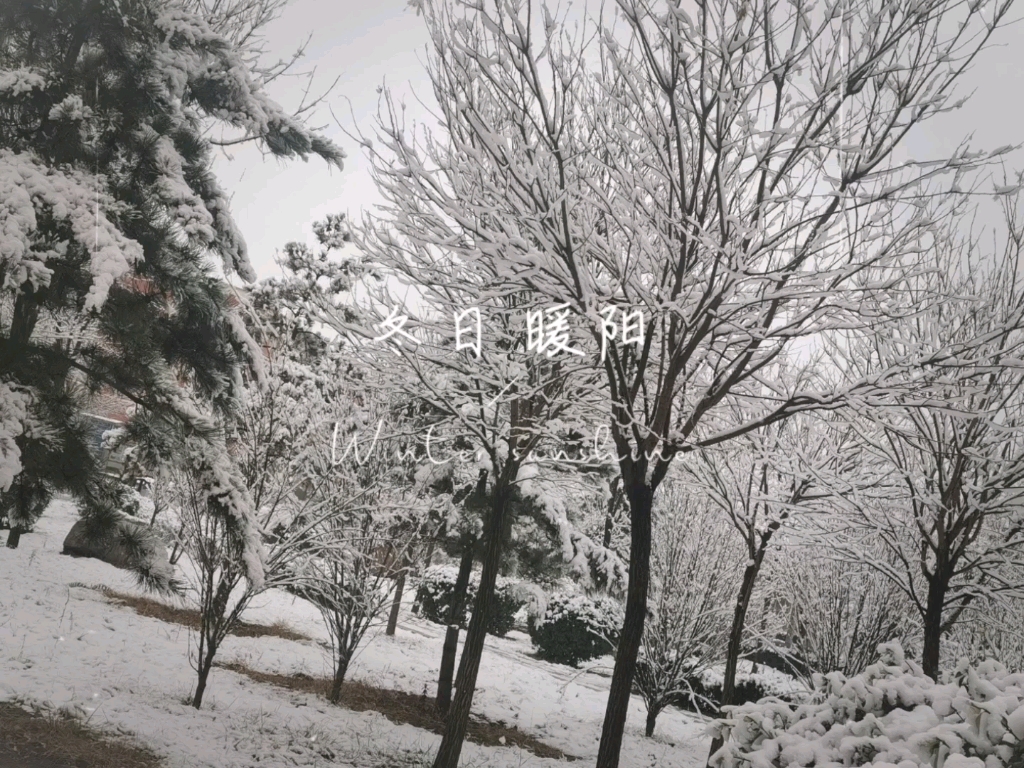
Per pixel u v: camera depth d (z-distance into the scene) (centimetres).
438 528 1069
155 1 618
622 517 1509
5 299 573
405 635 1591
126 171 613
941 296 602
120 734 613
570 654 1731
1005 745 323
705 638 1330
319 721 847
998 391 768
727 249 530
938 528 807
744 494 1042
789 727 414
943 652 1189
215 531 753
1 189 496
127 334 581
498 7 536
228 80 659
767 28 527
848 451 1024
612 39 573
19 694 638
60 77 575
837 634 1080
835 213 554
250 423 851
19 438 539
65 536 1587
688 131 609
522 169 568
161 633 1021
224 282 633
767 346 633
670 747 1245
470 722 1082
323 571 977
